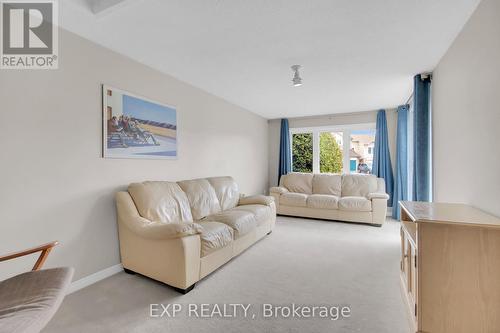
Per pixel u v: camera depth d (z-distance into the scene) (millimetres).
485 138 1660
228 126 4426
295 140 6016
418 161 2963
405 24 1973
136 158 2676
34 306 1147
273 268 2529
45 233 1922
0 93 1705
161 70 2967
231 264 2629
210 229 2387
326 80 3295
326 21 1940
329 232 3811
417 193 2961
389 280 2264
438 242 1418
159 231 2059
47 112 1939
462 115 2037
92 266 2242
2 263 1709
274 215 3818
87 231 2209
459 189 2109
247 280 2277
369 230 3916
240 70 2961
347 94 3967
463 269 1386
